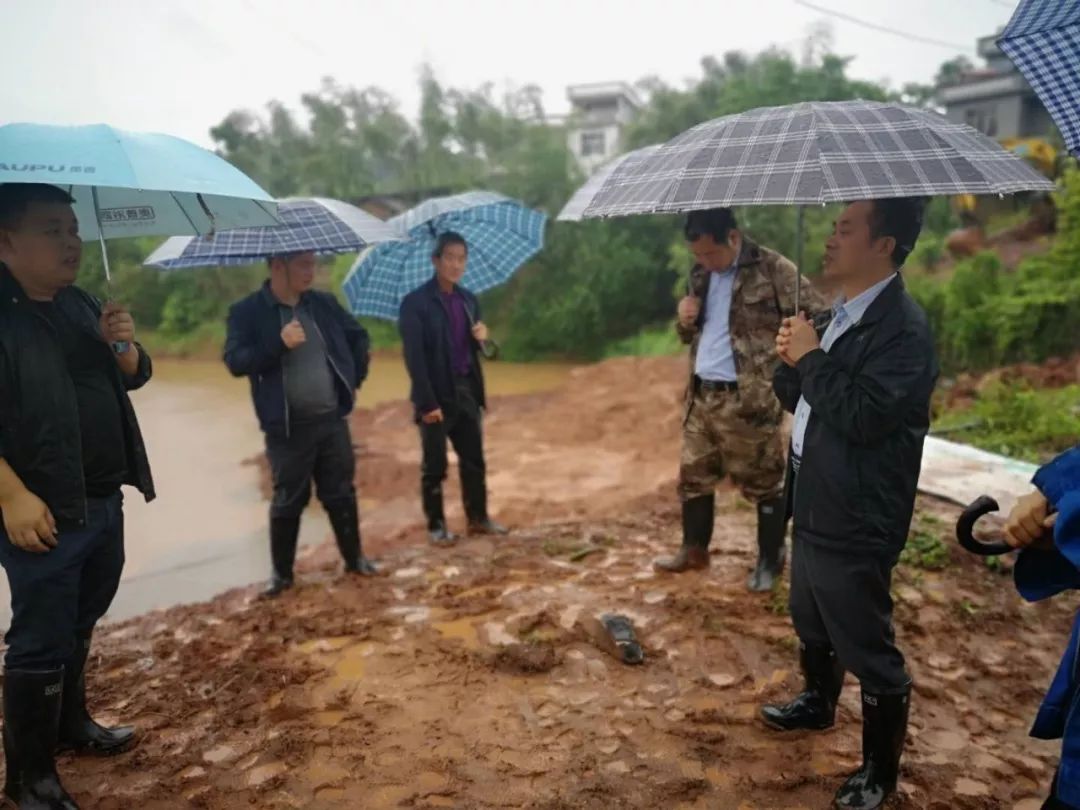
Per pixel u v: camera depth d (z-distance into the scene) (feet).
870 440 8.13
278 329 15.39
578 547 18.11
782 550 14.93
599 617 13.30
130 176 7.77
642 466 34.12
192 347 92.79
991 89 85.46
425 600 15.35
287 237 14.69
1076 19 7.32
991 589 14.78
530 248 21.59
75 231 8.66
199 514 28.99
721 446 14.83
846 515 8.42
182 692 12.17
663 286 83.82
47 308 8.91
